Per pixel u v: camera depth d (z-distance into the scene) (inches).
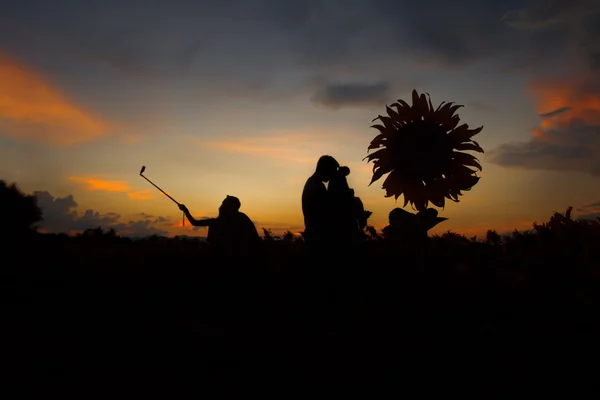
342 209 227.5
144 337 166.1
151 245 340.8
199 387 127.5
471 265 237.8
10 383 128.7
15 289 214.2
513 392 118.7
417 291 209.9
